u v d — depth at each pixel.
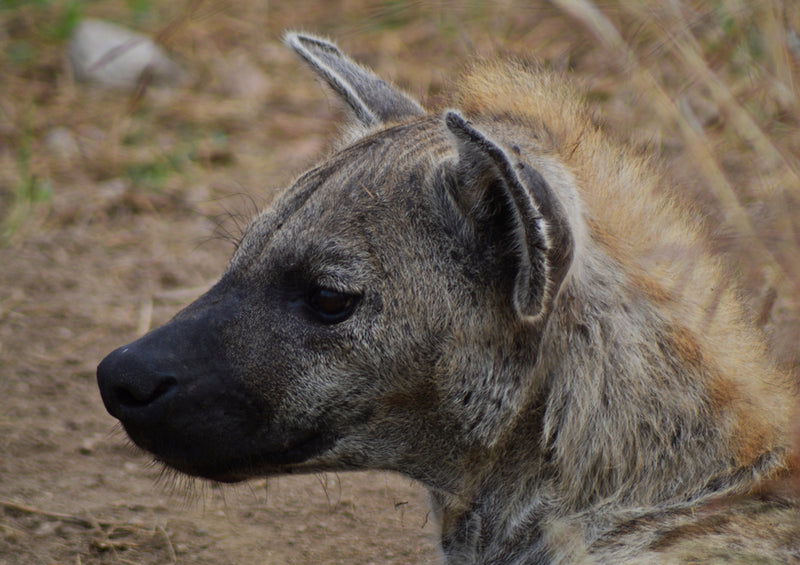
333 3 17.45
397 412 6.14
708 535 5.71
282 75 16.69
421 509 8.30
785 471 6.00
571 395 5.98
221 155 14.39
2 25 17.58
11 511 8.05
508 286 5.84
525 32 10.83
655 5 7.66
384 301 5.95
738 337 6.40
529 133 6.51
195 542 7.89
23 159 14.24
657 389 5.98
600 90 8.94
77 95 15.93
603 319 5.99
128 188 13.71
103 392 6.04
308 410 6.09
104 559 7.62
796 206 6.64
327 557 7.77
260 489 8.63
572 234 5.60
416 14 14.85
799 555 5.61
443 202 5.90
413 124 6.44
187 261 12.25
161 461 6.43
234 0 17.84
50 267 12.12
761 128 7.27
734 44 7.84
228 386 6.00
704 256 6.48
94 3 18.23
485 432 6.09
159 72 16.42
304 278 6.03
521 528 6.24
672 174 7.10
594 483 6.03
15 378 9.98
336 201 6.05
